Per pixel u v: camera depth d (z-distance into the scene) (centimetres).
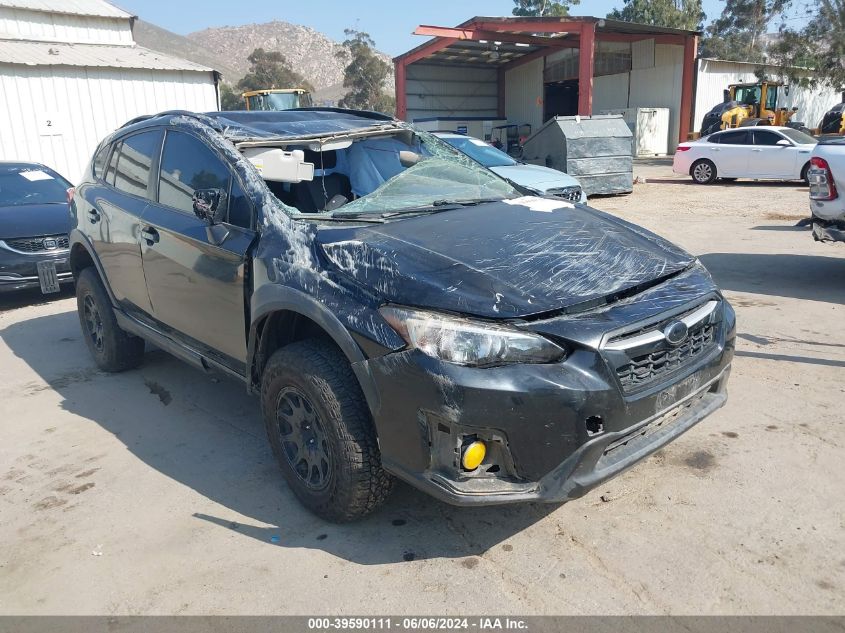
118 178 489
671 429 301
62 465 397
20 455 412
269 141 399
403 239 318
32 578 297
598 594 272
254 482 370
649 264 320
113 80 1539
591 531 313
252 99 2920
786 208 1309
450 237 324
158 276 423
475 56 3447
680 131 3178
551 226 350
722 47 4603
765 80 3008
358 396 295
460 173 439
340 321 289
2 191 861
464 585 281
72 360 582
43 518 343
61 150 1492
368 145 444
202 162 400
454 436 262
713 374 317
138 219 440
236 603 276
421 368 263
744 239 992
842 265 805
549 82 3538
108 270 489
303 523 329
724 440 390
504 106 3781
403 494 351
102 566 302
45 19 1928
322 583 285
